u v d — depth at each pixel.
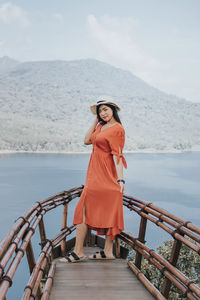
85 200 3.07
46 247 2.71
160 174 139.00
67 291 2.46
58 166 147.00
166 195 96.69
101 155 3.03
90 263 3.14
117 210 3.03
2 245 1.48
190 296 1.85
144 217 2.93
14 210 75.06
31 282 1.91
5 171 131.00
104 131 3.00
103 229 3.14
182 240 2.01
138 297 2.38
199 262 16.20
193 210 79.88
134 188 103.88
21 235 1.80
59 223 69.62
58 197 3.22
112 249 3.37
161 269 2.35
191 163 181.00
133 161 179.50
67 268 2.98
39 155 187.50
